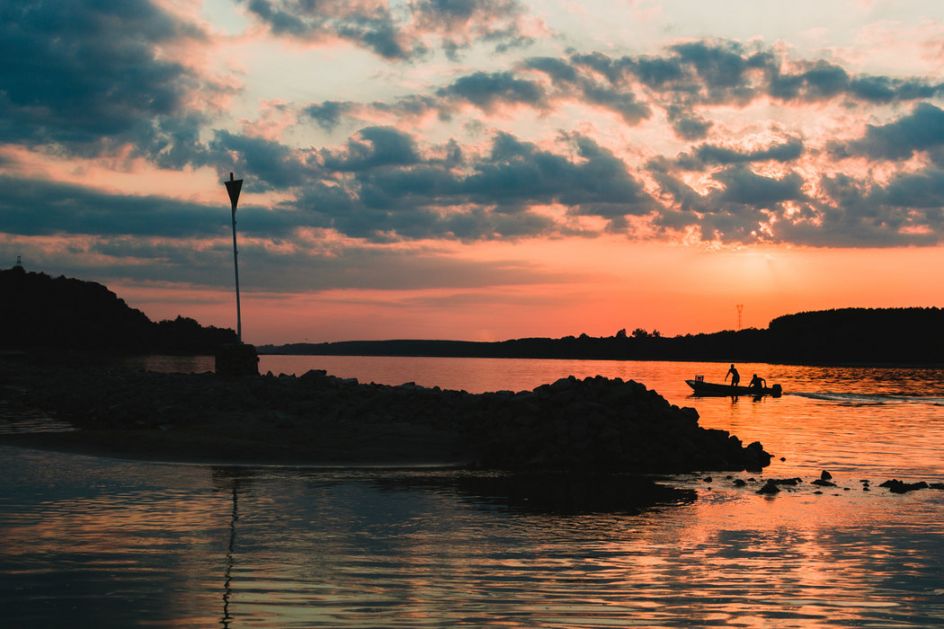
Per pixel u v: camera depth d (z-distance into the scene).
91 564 12.03
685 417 27.17
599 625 9.84
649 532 15.16
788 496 19.58
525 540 14.29
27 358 102.00
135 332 166.50
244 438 25.28
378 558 12.80
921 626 10.02
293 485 19.42
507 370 162.88
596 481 21.67
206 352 178.38
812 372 170.12
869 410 54.56
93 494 17.55
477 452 25.19
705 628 9.80
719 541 14.48
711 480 22.22
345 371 144.25
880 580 11.99
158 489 18.36
